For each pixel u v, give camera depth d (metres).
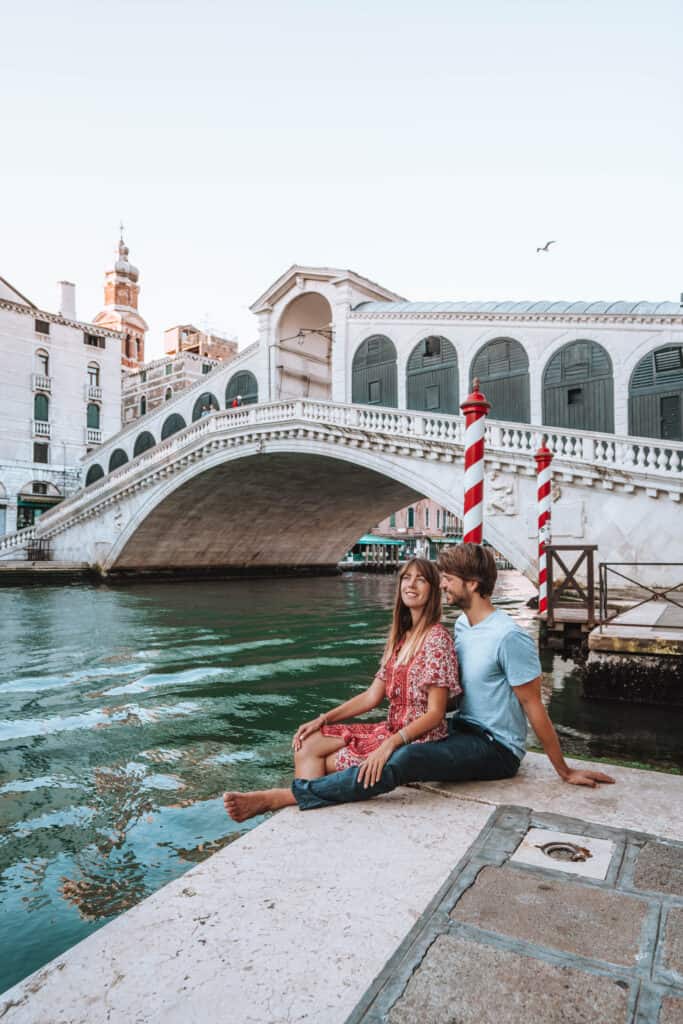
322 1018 1.59
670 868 2.28
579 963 1.76
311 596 23.33
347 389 23.69
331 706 7.21
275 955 1.84
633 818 2.72
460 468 17.69
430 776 2.96
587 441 15.09
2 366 35.81
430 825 2.67
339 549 39.19
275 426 22.38
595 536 14.85
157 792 4.70
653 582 14.10
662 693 7.00
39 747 5.75
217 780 4.94
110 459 36.72
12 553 31.02
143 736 6.09
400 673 3.16
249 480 27.53
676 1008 1.58
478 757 3.06
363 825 2.69
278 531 34.38
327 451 21.17
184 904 2.12
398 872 2.30
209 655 10.53
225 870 2.33
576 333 18.66
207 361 51.75
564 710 6.95
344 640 12.23
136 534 28.77
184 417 32.19
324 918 2.02
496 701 3.15
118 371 41.03
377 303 24.03
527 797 2.95
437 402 21.34
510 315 19.78
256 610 18.00
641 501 14.35
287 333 27.30
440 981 1.71
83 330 39.34
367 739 3.11
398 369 22.33
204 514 29.84
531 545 15.86
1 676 8.85
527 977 1.71
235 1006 1.64
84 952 1.87
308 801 2.88
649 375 17.47
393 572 47.62
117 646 11.50
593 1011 1.58
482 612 3.27
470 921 1.97
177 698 7.59
